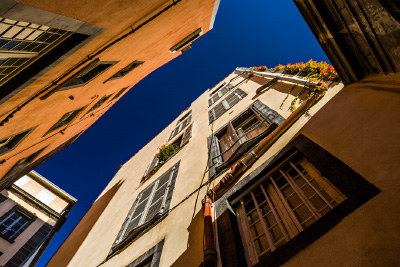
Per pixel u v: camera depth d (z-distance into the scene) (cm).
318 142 253
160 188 570
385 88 225
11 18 231
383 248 123
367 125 208
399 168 151
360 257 129
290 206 247
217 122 684
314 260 148
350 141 213
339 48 269
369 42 238
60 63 382
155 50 698
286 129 344
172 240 339
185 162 596
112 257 441
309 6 257
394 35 205
